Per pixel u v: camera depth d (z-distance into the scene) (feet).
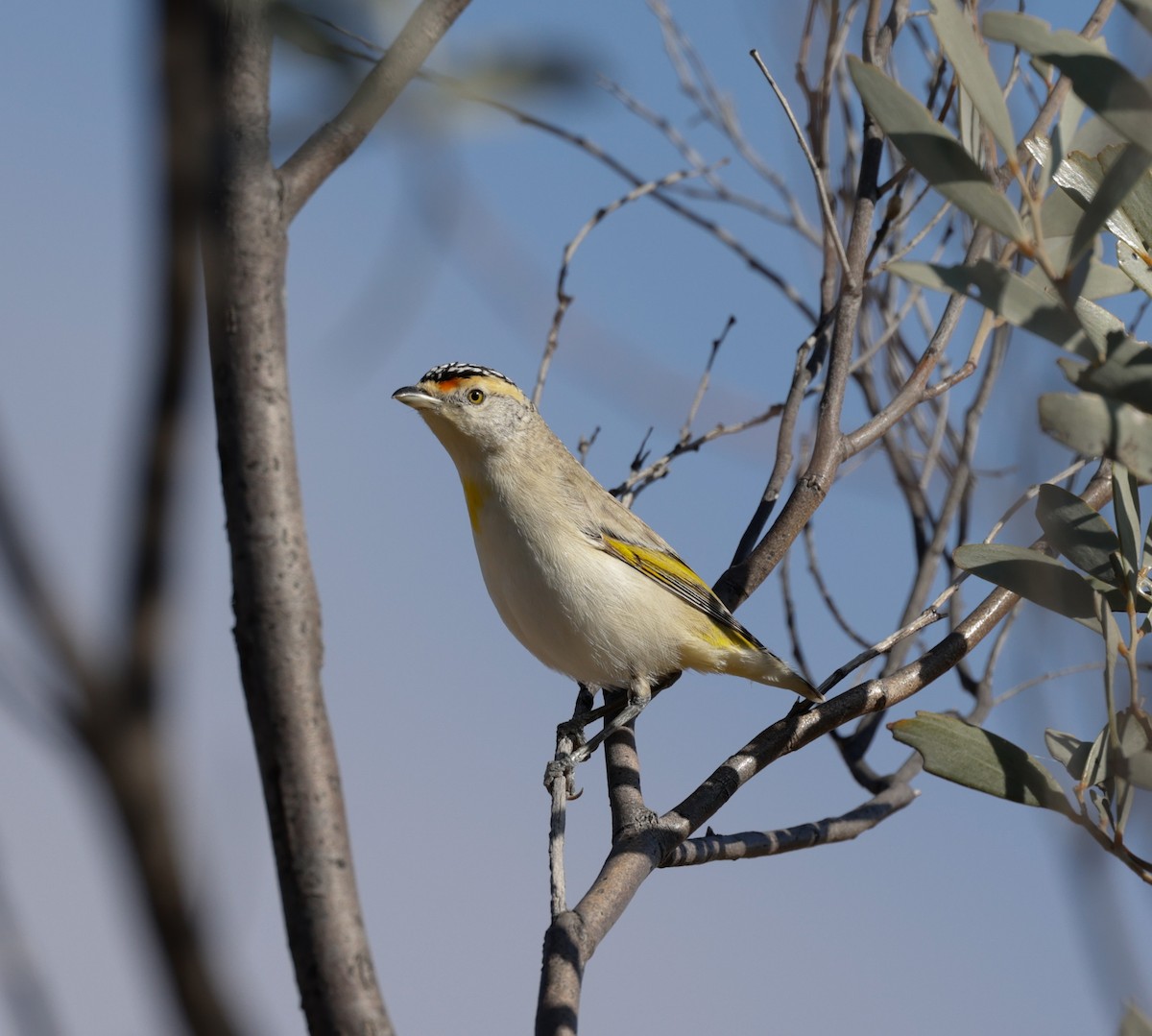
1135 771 20.59
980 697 39.01
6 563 6.21
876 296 42.65
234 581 15.74
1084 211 21.99
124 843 6.57
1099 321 21.25
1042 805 23.00
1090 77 18.88
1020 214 22.49
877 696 29.76
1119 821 20.74
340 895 15.42
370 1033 15.20
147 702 6.53
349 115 14.92
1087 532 23.56
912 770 36.96
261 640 15.56
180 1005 6.72
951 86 30.30
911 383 35.37
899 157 39.86
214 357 15.85
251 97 15.42
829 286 38.73
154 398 6.72
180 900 6.66
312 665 15.71
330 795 15.58
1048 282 23.11
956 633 29.94
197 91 6.91
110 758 6.40
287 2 14.88
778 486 38.91
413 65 14.38
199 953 6.73
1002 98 20.15
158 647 6.56
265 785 15.57
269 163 15.76
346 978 15.25
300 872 15.40
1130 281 22.63
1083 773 21.97
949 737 23.21
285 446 15.87
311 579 15.87
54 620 6.28
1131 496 22.89
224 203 15.62
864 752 38.78
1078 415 20.24
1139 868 20.67
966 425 38.99
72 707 6.35
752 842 30.81
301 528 15.88
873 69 20.22
